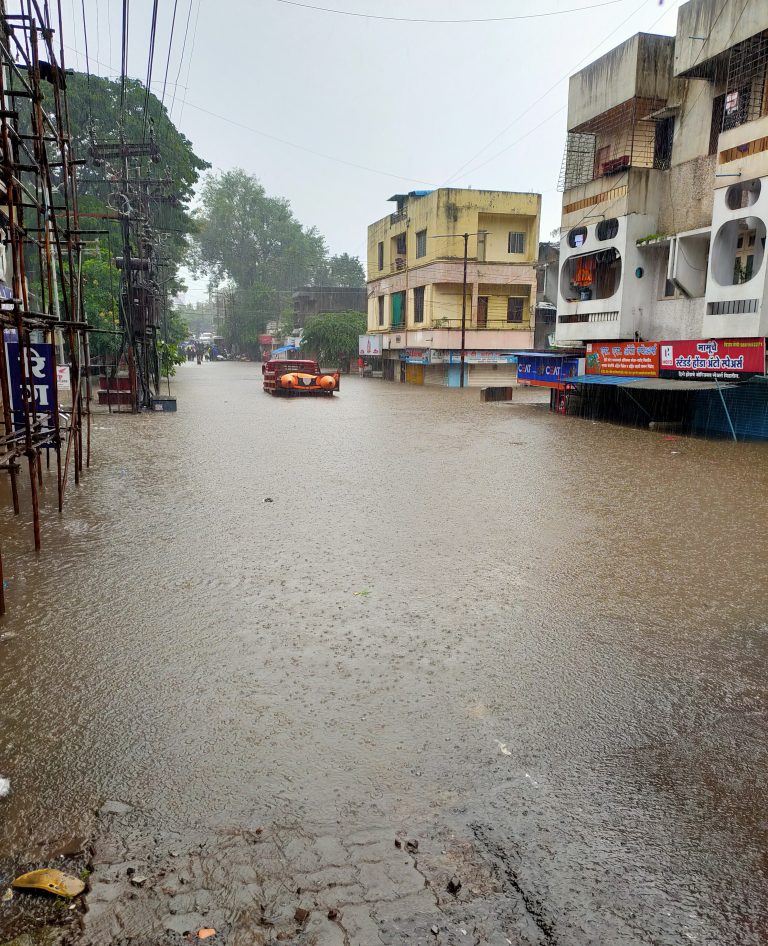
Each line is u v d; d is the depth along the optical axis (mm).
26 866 2725
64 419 12906
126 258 20922
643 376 18828
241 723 3812
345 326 59219
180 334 53781
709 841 2939
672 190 19328
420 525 8273
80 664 4504
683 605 5703
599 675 4445
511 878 2707
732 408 17750
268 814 3055
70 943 2357
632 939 2434
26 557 6766
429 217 38375
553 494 10133
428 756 3520
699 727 3842
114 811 3059
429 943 2381
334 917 2482
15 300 5855
